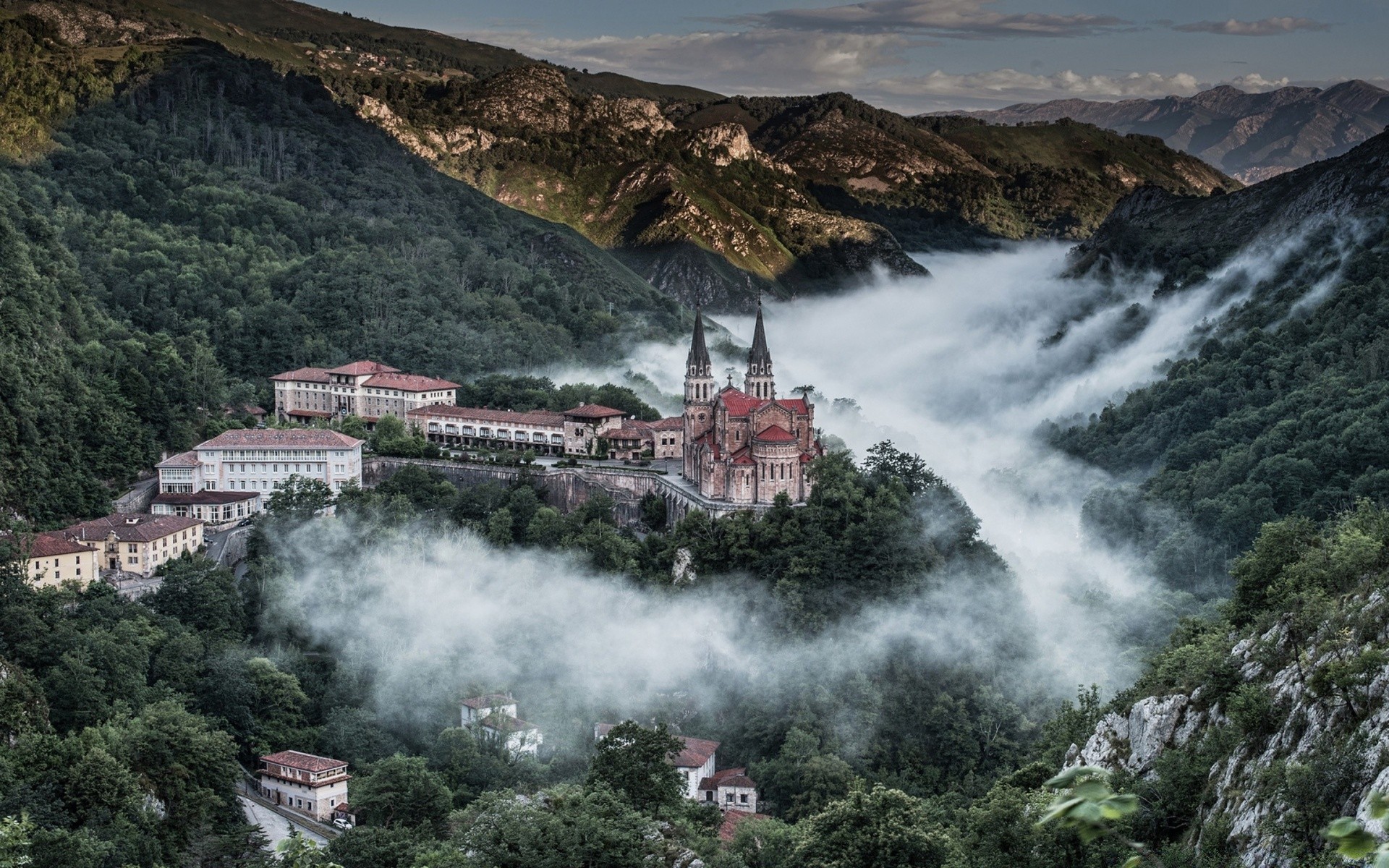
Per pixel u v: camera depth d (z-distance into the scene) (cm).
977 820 15588
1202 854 12550
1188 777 13812
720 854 17625
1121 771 14838
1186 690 15275
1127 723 16025
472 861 17162
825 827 16938
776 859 18362
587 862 16675
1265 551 17788
